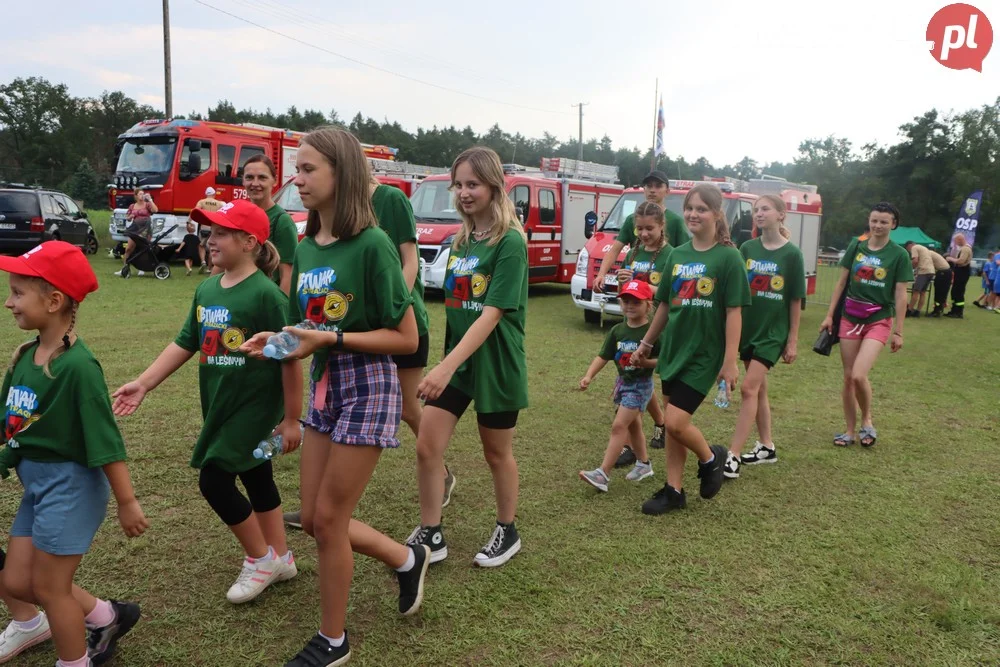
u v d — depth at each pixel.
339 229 2.48
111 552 3.44
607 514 4.12
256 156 4.02
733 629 2.99
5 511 3.81
